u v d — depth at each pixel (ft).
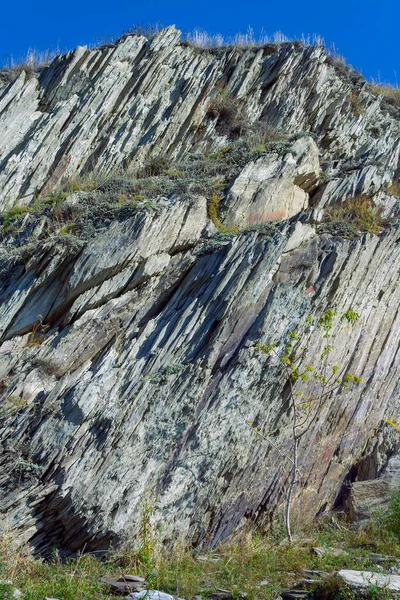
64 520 25.96
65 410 27.89
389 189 44.96
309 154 41.52
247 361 30.76
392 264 38.99
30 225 35.83
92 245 32.53
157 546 26.25
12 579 22.68
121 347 30.45
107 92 44.45
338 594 20.92
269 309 31.99
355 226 38.45
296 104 48.78
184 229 34.73
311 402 33.04
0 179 39.65
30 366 29.27
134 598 20.84
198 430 28.96
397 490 30.96
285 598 21.74
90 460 26.81
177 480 28.02
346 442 35.09
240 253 33.37
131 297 32.27
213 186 38.34
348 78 53.16
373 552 26.45
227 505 29.66
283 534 30.25
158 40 47.52
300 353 32.50
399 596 20.44
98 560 25.46
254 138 43.86
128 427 27.91
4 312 31.32
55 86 45.27
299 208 39.65
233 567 24.47
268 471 31.19
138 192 37.76
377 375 37.22
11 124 43.16
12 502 25.58
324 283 33.96
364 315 36.88
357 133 49.39
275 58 50.26
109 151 42.29
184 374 29.78
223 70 48.98
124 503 26.50
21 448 26.89
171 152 43.83
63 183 40.50
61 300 31.71
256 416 30.91
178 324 31.19
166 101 45.09
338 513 32.65
